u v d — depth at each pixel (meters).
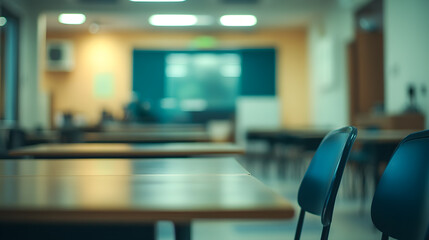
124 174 1.47
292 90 12.35
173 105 12.53
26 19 9.19
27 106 9.07
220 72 12.62
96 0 9.52
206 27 11.80
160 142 4.12
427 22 5.84
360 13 8.26
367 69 7.71
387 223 1.14
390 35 6.88
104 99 12.29
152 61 12.55
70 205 0.86
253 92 12.53
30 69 9.23
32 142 4.63
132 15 10.13
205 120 12.22
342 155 1.22
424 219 1.02
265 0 9.66
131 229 1.22
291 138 6.79
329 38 9.82
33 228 1.21
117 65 12.31
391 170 1.18
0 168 1.67
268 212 0.82
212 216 0.82
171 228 3.45
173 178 1.35
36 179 1.33
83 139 4.56
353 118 8.55
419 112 6.04
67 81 12.23
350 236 3.19
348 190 5.27
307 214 3.94
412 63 6.23
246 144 11.64
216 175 1.43
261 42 12.27
